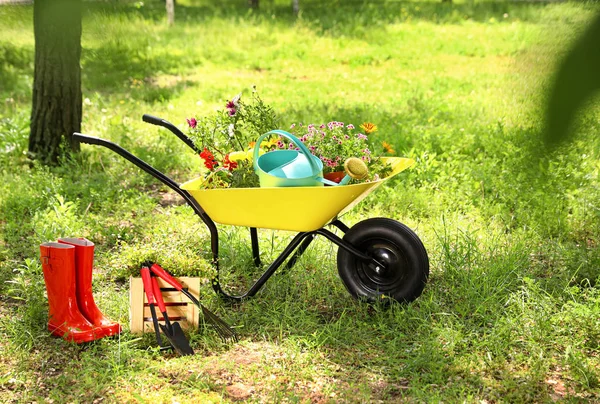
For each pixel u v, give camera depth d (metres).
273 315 4.03
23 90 11.69
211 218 4.00
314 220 3.77
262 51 17.08
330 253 4.92
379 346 3.68
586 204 5.68
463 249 4.88
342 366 3.48
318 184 3.75
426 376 3.30
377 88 13.30
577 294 4.20
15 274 4.67
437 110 10.02
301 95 12.41
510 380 3.22
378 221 3.96
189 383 3.28
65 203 5.97
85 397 3.15
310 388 3.27
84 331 3.65
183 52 16.48
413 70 15.37
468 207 5.98
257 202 3.73
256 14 21.81
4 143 7.78
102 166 7.52
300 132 5.16
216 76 14.46
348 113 9.84
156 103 11.27
